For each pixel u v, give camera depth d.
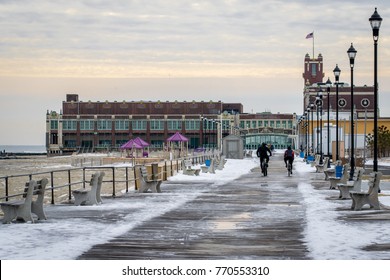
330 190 43.34
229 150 132.88
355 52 55.72
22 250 18.75
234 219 26.73
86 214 28.33
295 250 19.06
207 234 22.34
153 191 41.66
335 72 73.31
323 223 24.77
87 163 175.38
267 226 24.47
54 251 18.64
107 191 57.84
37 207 25.92
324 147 137.00
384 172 70.50
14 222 24.98
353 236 21.20
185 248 19.44
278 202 34.53
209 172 69.44
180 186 47.91
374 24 40.22
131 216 27.59
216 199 36.38
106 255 18.19
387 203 33.22
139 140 154.88
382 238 20.80
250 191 42.62
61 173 148.88
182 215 28.16
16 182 119.69
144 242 20.55
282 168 84.12
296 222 25.70
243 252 18.75
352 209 30.09
